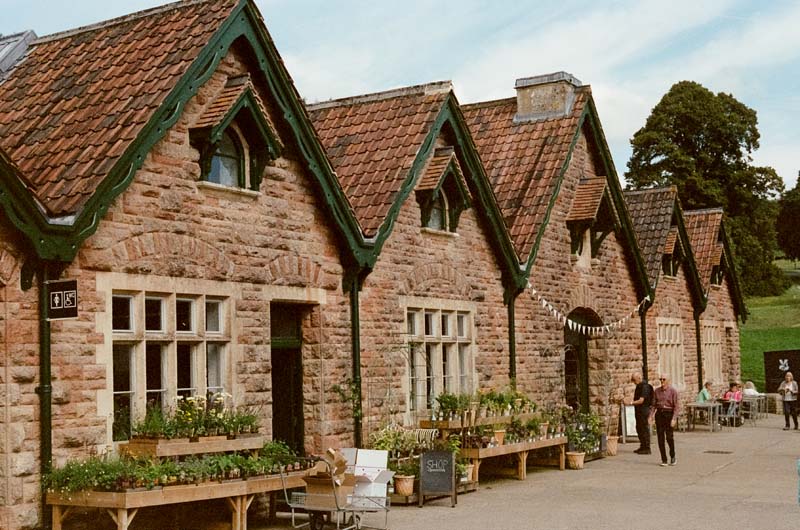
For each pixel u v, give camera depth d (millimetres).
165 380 12586
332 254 15711
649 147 60625
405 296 17406
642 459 22109
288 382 15500
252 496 12102
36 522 10820
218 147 13555
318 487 12289
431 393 18156
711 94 60469
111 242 11836
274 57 14219
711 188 59125
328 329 15547
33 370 10891
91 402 11484
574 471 19797
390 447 15938
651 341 29234
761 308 68062
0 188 10297
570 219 23203
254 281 14023
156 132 12086
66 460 11148
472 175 19125
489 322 19953
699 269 35062
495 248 20250
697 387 33250
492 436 17422
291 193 14859
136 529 11891
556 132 23125
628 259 26953
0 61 14258
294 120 14672
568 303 23188
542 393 21656
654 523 13227
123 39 13914
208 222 13273
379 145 17938
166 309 12609
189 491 11172
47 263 11016
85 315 11484
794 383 30688
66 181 11406
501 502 15383
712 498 15727
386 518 12828
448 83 18562
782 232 78688
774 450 23844
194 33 13188
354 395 15914
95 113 12414
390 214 16500
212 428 12234
